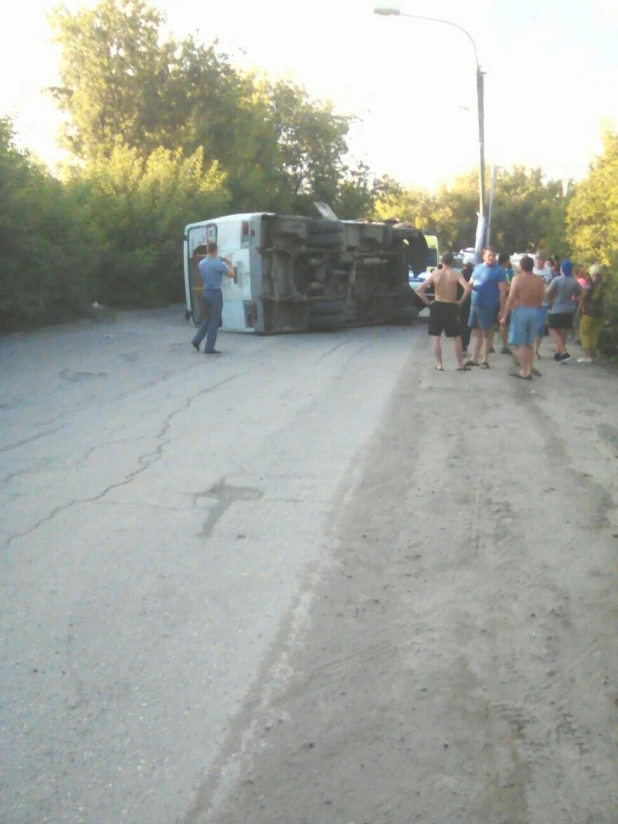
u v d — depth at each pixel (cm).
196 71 3478
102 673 418
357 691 403
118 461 792
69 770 345
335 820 317
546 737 368
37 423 952
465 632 461
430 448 837
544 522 628
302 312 2002
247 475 747
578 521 630
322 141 4428
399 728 373
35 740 364
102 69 3344
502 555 567
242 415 995
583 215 2423
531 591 511
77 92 3384
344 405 1055
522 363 1266
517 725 377
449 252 1329
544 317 1523
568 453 822
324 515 643
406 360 1494
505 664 428
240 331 1967
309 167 4484
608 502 673
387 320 2275
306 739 365
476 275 1359
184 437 885
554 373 1339
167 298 2812
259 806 324
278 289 1945
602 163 2466
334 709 388
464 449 833
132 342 1747
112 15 3334
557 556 565
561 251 2972
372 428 923
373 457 803
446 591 512
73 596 504
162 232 2644
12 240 1730
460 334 1349
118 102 3425
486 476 742
